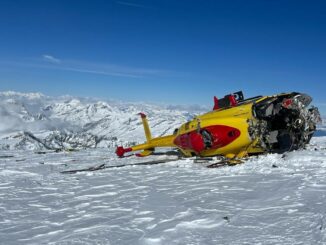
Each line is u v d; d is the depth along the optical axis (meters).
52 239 5.86
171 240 5.34
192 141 13.49
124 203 7.96
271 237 5.05
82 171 13.69
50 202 8.65
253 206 6.70
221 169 11.38
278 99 12.80
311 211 5.94
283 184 8.23
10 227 6.75
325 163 10.40
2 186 11.27
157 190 9.09
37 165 16.64
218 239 5.21
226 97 14.49
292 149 13.27
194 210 6.84
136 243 5.35
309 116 13.15
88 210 7.61
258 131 12.70
